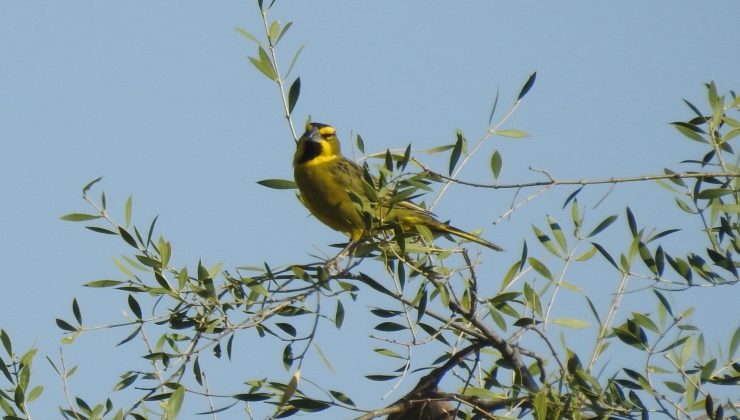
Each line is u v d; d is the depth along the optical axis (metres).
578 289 11.84
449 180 11.39
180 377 10.95
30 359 11.13
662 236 11.69
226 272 11.58
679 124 11.88
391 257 12.01
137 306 11.29
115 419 10.90
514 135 12.19
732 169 11.84
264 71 12.23
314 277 11.25
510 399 11.88
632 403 11.05
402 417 12.35
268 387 11.38
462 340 12.54
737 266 11.23
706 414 10.88
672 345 11.28
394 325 11.91
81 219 11.54
